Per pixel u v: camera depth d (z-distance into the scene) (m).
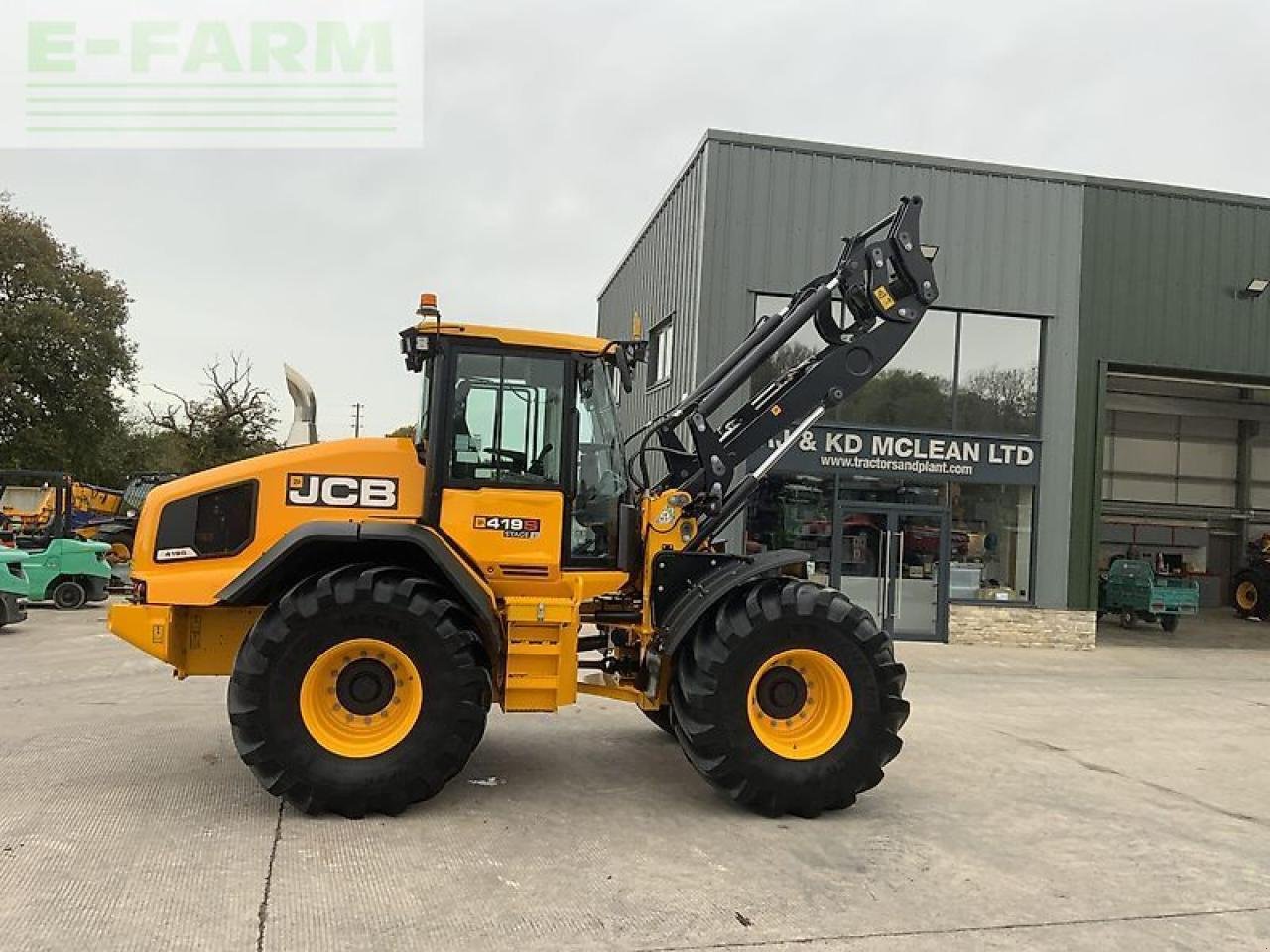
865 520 13.94
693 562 5.61
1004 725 8.16
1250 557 22.06
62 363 29.84
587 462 5.66
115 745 6.27
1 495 18.48
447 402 5.34
